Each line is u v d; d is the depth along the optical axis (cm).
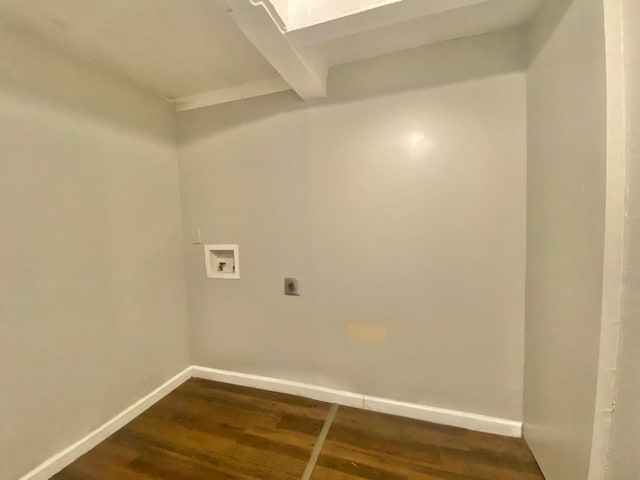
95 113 159
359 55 160
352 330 179
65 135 144
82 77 152
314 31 119
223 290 210
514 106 142
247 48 148
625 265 83
